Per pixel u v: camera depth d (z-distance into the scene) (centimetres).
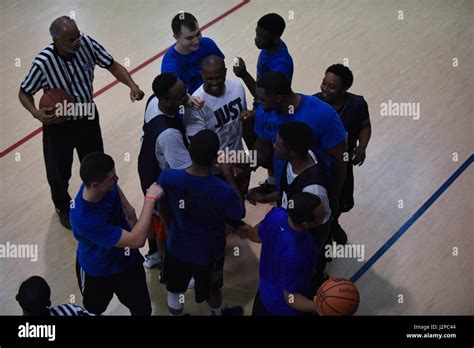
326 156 481
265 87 443
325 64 789
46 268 567
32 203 630
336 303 387
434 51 811
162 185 423
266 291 418
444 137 687
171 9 895
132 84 585
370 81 764
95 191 389
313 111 459
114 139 693
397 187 636
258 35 542
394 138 688
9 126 709
